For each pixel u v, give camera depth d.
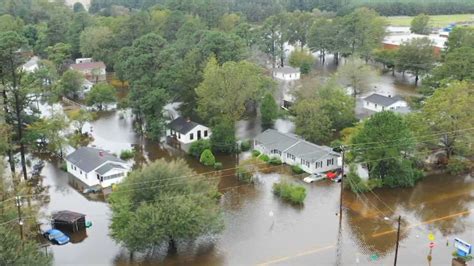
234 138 70.31
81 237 47.88
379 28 132.75
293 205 54.50
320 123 70.31
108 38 121.62
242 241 47.00
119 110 89.69
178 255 44.66
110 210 50.38
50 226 49.44
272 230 49.06
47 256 37.25
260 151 68.94
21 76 64.44
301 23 140.00
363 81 90.31
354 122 75.88
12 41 68.69
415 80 111.00
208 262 43.47
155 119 73.69
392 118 57.28
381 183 58.34
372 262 43.41
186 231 42.06
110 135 77.31
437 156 65.75
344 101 76.44
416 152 60.44
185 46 98.06
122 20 127.81
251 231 48.84
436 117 60.88
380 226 49.84
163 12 137.88
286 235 48.06
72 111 83.75
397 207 54.06
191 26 115.00
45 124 67.25
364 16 131.38
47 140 70.12
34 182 60.91
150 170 45.34
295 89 86.06
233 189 58.72
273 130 71.19
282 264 43.03
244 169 60.59
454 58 79.62
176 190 44.62
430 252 44.94
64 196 57.03
